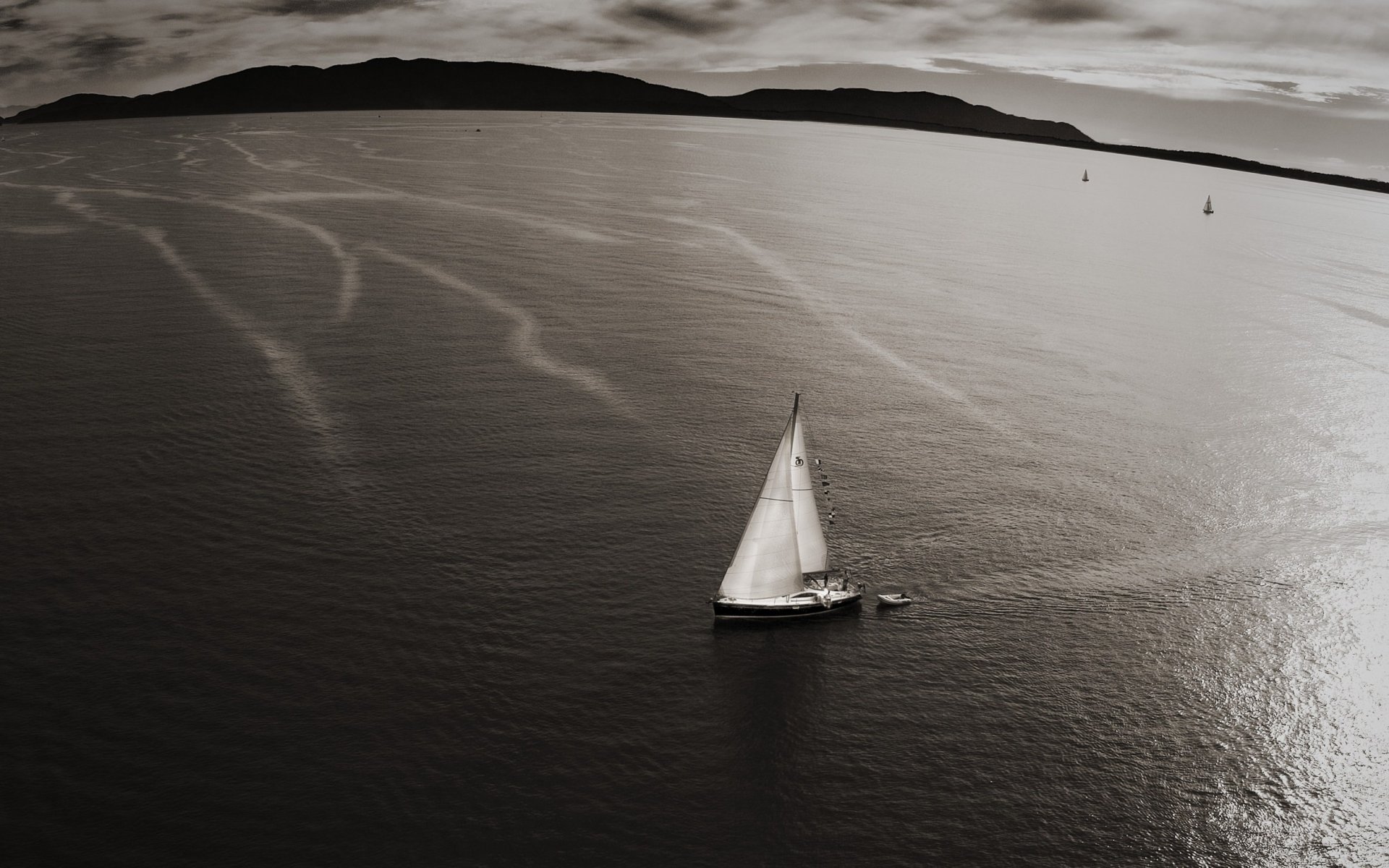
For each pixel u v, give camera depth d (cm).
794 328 11156
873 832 4175
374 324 10438
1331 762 4731
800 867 3984
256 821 4031
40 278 11831
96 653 5000
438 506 6544
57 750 4359
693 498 6856
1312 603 6009
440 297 11631
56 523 6178
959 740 4728
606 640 5288
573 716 4719
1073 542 6569
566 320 10950
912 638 5488
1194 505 7194
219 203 17938
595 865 3928
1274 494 7419
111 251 13425
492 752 4459
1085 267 15788
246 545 6009
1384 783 4619
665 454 7519
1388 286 15638
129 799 4119
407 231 15625
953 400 9081
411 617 5375
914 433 8238
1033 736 4775
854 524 6644
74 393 8194
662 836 4081
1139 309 12975
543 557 6016
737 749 4578
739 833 4128
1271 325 12500
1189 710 5031
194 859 3850
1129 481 7538
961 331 11381
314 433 7600
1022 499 7131
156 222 15738
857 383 9375
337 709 4666
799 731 4722
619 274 13312
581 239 15675
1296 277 16000
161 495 6562
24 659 4941
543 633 5312
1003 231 19175
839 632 5500
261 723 4556
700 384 9100
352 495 6650
